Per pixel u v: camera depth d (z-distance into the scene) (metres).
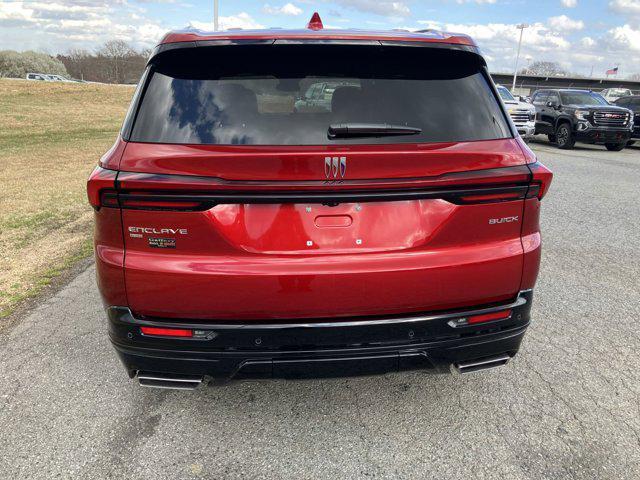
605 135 15.73
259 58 2.34
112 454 2.41
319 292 2.12
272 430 2.60
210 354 2.18
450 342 2.29
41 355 3.32
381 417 2.71
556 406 2.79
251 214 2.10
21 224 6.56
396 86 2.34
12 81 39.81
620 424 2.63
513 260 2.29
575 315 3.92
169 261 2.11
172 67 2.34
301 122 2.19
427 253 2.20
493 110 2.39
